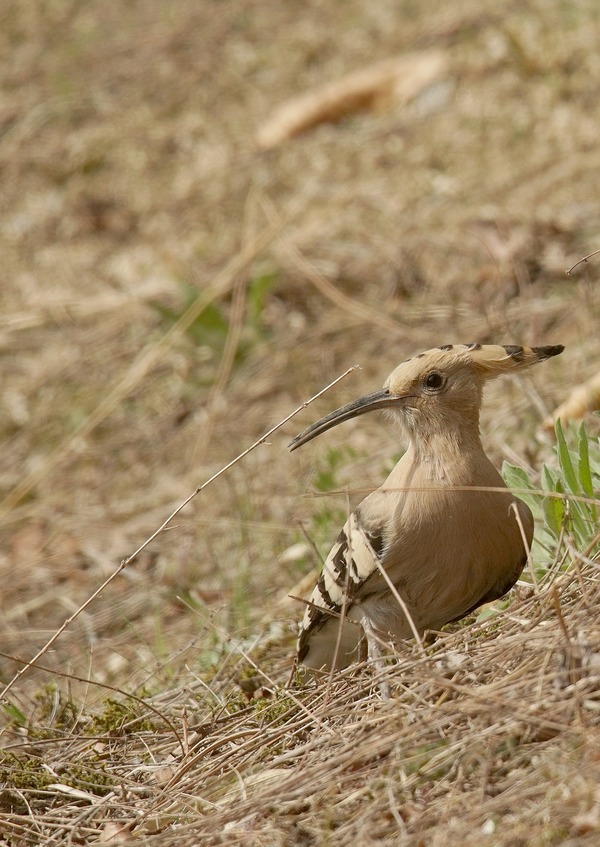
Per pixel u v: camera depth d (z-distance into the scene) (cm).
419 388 703
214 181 1792
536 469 926
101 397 1463
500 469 979
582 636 570
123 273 1661
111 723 752
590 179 1494
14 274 1731
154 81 2086
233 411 1358
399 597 650
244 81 2031
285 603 941
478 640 650
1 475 1402
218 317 1438
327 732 610
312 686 720
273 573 1038
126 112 2019
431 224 1519
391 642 668
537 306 1300
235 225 1675
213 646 903
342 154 1755
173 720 754
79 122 2023
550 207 1456
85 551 1228
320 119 1852
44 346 1584
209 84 2047
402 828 510
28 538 1288
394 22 2058
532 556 751
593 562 646
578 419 934
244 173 1788
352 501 1047
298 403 1327
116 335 1551
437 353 707
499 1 1972
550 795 493
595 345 1162
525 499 775
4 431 1469
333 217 1603
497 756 536
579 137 1590
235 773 619
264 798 563
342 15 2142
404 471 705
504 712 546
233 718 716
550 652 577
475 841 480
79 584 1177
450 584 693
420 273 1444
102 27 2314
